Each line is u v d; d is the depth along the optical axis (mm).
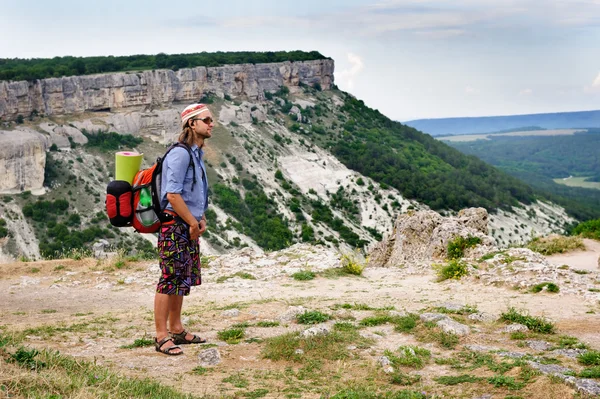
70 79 150875
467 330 8312
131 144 154375
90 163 139625
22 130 135625
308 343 7547
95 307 12906
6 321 10953
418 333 8250
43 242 111312
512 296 12320
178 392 5598
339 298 12500
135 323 9977
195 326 9094
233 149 170000
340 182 167500
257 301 11906
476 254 16734
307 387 6117
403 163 189500
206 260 18250
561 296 12008
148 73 167375
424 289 13906
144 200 6215
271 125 198375
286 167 173375
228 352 7414
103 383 5469
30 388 4891
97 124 151875
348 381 6258
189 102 181875
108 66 176250
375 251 22312
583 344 7500
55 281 15969
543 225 178000
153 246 114125
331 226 146125
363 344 7738
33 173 124062
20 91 139625
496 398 5504
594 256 20469
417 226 19984
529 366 6238
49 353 6289
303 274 15930
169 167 6090
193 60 190750
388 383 6281
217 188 146625
